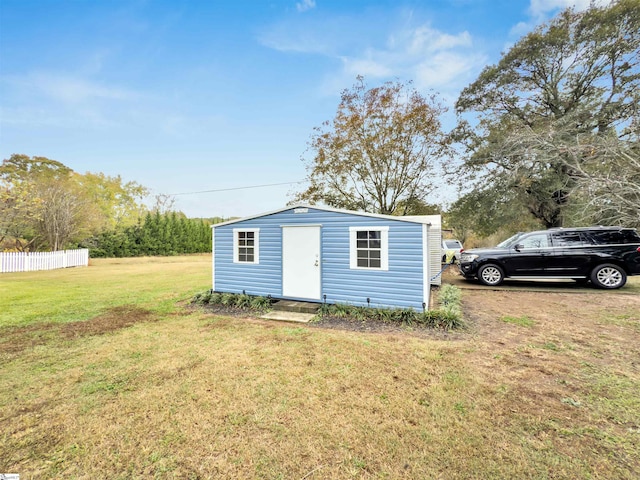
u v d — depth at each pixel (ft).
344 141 60.85
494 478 6.39
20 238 65.10
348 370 11.80
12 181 54.34
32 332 17.26
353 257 21.67
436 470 6.63
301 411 9.00
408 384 10.61
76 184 77.97
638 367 11.80
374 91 59.72
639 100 41.83
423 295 19.48
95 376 11.53
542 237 29.14
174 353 13.85
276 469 6.73
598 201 27.61
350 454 7.16
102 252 89.97
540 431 7.93
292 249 23.90
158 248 102.42
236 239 26.43
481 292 27.32
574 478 6.37
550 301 23.40
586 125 48.37
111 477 6.59
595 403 9.26
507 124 54.13
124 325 18.66
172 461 7.04
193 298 26.16
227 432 8.06
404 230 20.11
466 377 11.10
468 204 59.31
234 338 15.98
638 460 6.87
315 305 22.34
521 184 49.85
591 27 47.57
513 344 14.55
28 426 8.43
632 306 21.34
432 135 58.85
